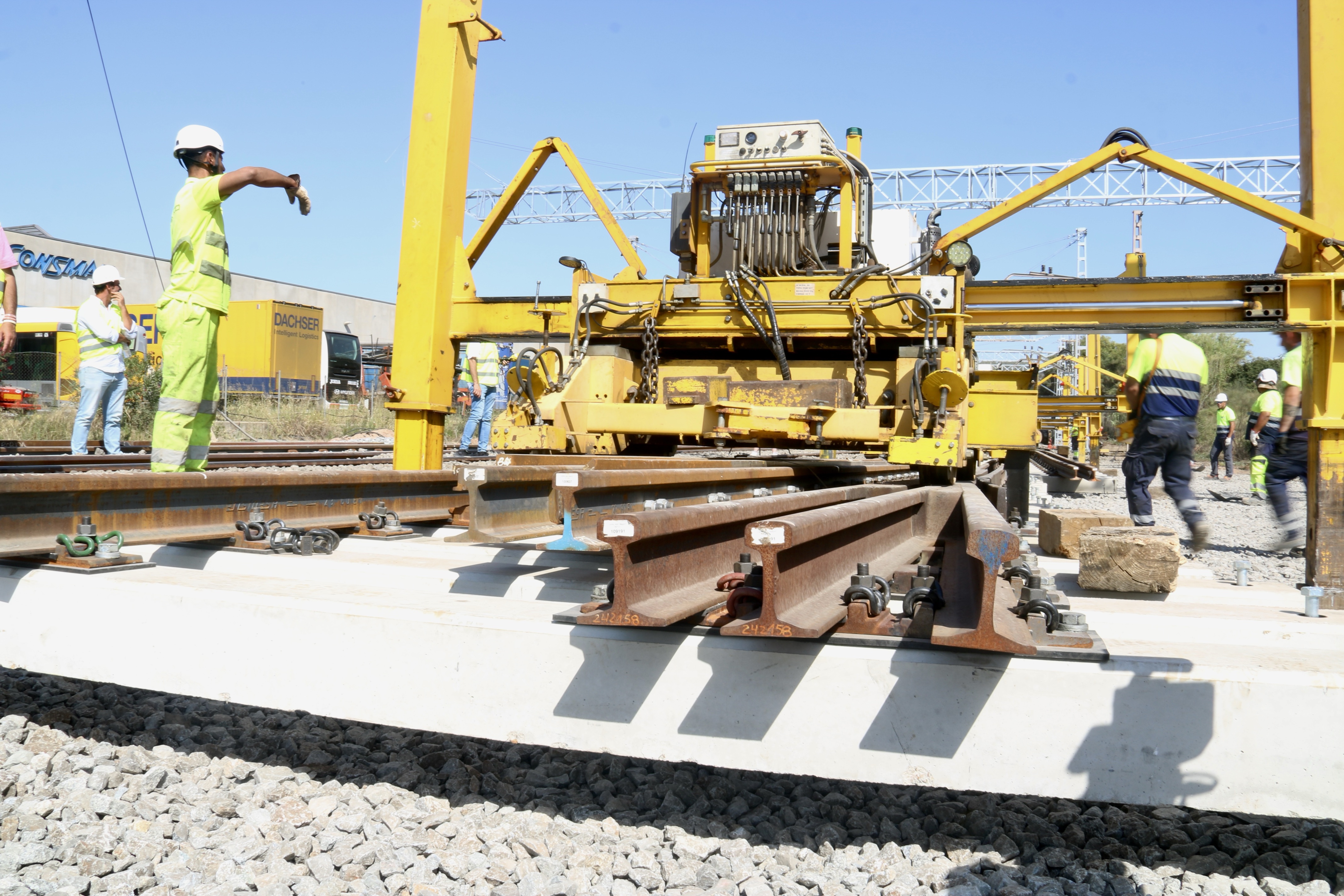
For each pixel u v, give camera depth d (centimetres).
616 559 208
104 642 283
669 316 572
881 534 348
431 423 614
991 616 206
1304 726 208
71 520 318
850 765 227
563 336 593
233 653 271
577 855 254
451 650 253
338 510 444
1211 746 212
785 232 588
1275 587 376
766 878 249
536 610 265
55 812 269
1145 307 527
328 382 3900
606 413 528
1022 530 677
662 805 297
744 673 233
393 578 346
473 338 619
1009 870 255
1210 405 4041
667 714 237
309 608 265
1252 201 495
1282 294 500
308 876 244
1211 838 279
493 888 240
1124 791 214
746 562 266
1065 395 2362
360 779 310
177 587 281
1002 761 219
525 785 312
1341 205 477
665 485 352
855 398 547
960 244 520
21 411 2164
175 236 487
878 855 262
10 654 294
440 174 596
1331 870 258
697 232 604
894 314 534
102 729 342
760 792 311
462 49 604
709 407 507
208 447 509
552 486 333
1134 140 521
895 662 225
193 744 332
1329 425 475
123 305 1053
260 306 3575
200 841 259
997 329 551
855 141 612
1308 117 486
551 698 246
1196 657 227
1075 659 219
